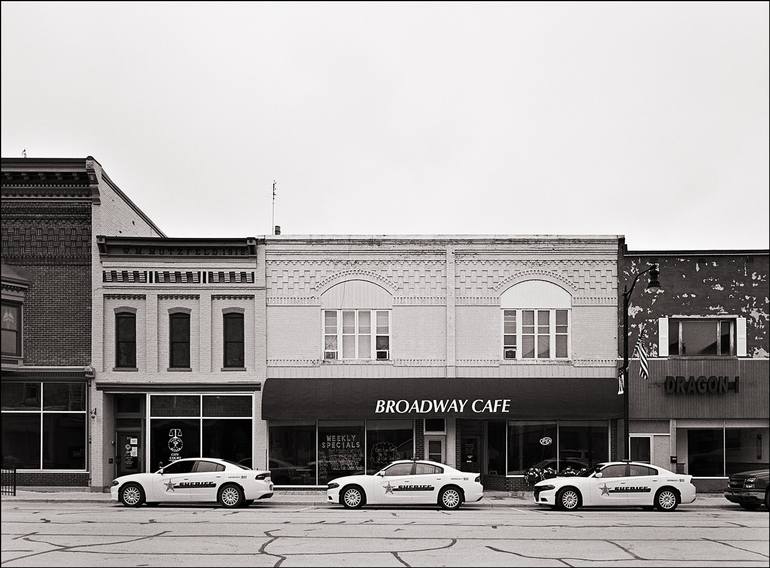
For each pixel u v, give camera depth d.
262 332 31.36
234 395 31.30
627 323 28.66
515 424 31.14
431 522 20.91
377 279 31.66
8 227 31.34
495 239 31.53
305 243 31.59
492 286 31.56
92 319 31.17
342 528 19.45
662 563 14.71
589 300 31.41
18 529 19.23
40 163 30.92
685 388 30.67
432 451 31.12
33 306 31.27
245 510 24.39
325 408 30.45
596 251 31.47
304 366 31.33
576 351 31.25
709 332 31.20
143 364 31.17
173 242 31.38
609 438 30.94
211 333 31.39
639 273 30.91
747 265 31.16
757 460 30.77
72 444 30.95
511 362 31.28
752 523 21.19
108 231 32.59
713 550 16.33
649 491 24.97
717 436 30.83
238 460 31.14
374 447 31.09
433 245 31.64
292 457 31.09
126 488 25.41
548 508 25.73
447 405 30.36
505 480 30.55
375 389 30.75
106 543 16.91
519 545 16.75
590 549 16.31
